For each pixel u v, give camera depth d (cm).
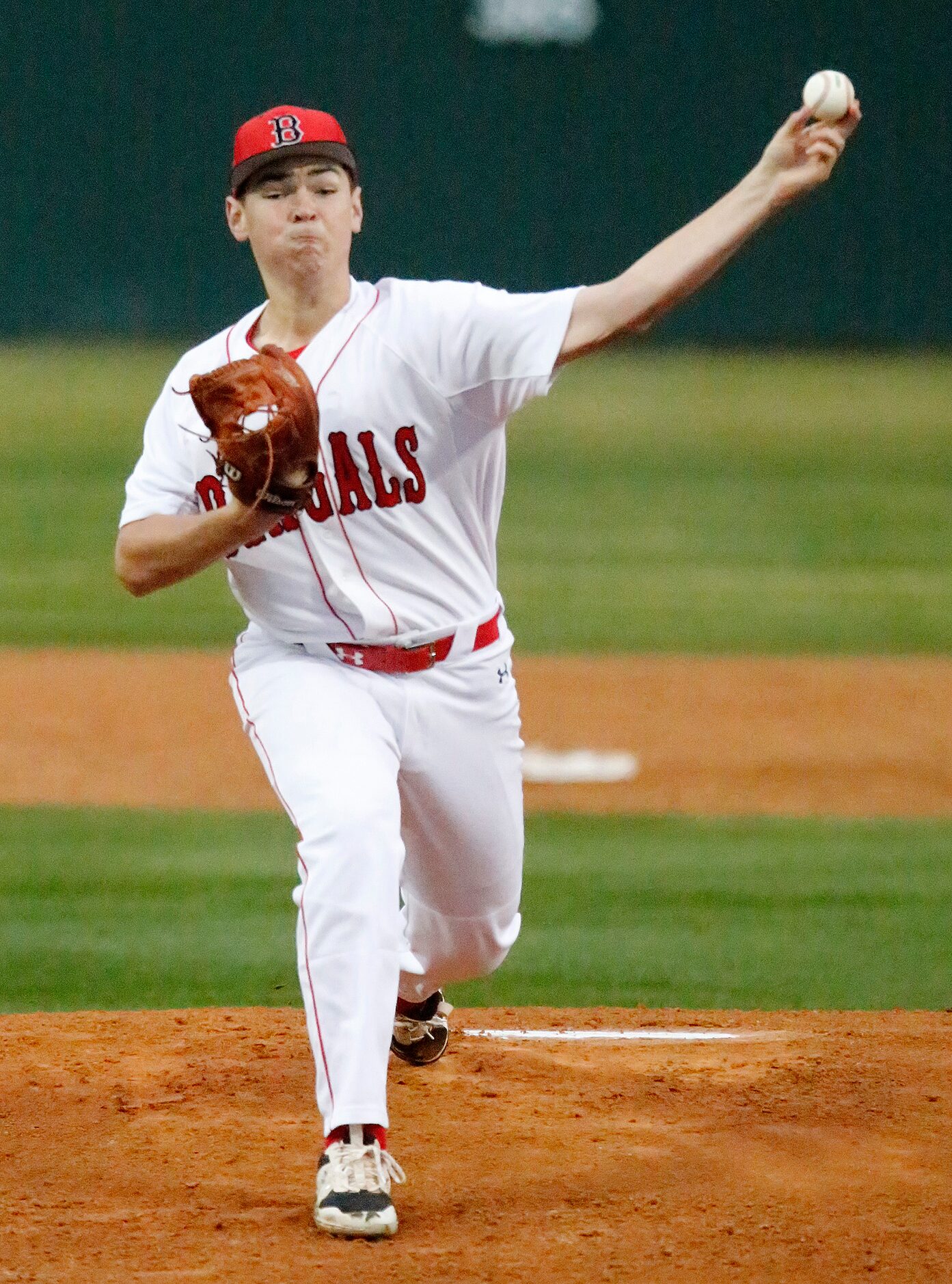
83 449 8288
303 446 1188
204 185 12719
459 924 1446
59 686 4169
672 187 12800
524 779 3297
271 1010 1873
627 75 12719
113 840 2814
